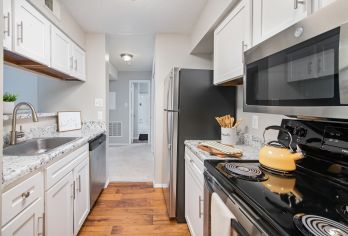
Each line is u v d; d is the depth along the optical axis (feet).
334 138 3.17
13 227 3.13
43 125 7.74
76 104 9.58
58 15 6.68
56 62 6.64
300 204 2.37
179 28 9.21
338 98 2.10
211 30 6.78
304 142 3.68
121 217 7.18
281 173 3.39
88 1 6.89
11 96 5.80
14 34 4.55
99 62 9.67
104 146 9.38
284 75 2.93
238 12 4.60
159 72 9.88
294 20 2.94
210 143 5.85
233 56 4.90
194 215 5.50
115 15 7.91
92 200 7.48
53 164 4.48
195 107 6.88
